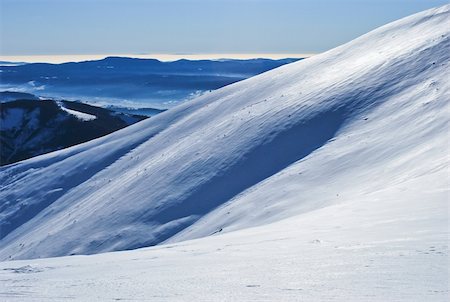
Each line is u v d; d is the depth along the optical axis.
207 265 9.40
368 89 49.00
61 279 8.91
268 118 53.59
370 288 6.36
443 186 17.27
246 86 77.62
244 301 6.14
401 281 6.63
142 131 79.31
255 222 29.44
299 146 44.78
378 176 27.53
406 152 29.67
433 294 5.89
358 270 7.55
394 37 62.09
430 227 11.19
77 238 45.47
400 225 11.89
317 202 28.27
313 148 43.25
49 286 8.02
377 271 7.36
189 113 78.62
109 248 40.56
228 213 34.41
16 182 77.19
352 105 47.41
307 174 35.44
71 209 58.62
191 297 6.53
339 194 27.77
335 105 48.91
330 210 17.45
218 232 30.97
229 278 7.75
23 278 9.27
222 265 9.22
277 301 6.05
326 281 6.99
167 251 12.95
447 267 7.32
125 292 7.14
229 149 50.00
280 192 33.56
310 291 6.46
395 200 16.34
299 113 50.84
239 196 39.72
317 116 48.41
